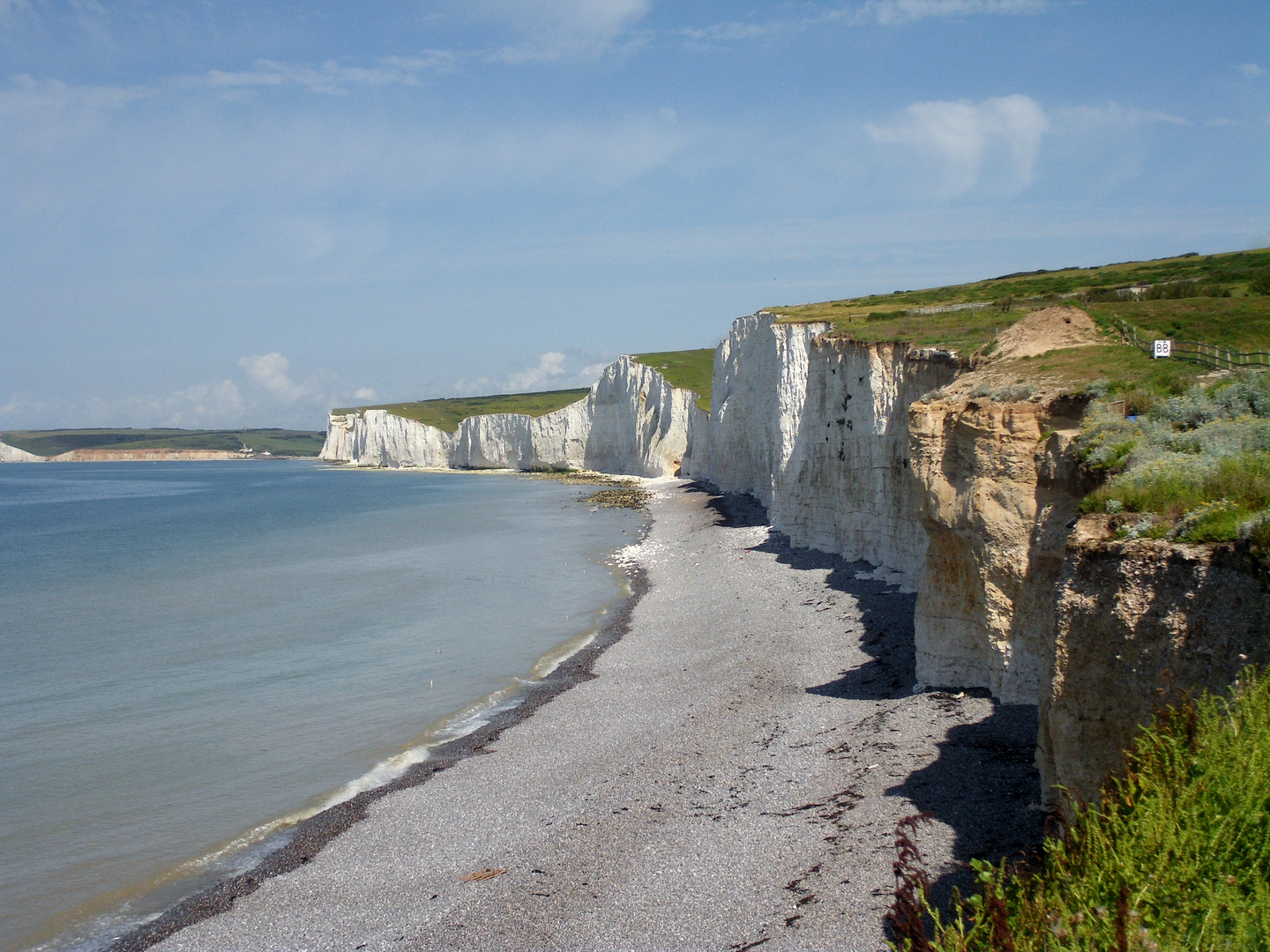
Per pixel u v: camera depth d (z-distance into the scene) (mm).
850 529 36156
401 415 170000
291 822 16922
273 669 27203
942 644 18891
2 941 13195
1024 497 16891
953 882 11148
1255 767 6789
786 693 21047
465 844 15477
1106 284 48562
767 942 10891
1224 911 6168
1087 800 9539
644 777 17312
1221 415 14453
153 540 64188
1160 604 8961
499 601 36875
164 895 14414
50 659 28734
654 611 33219
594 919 12352
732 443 71125
